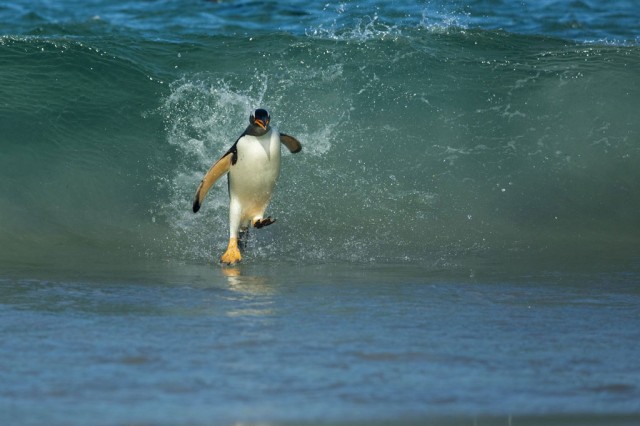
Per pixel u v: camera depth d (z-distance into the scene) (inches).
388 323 926.4
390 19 2812.5
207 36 2326.5
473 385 717.3
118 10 3112.7
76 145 1820.9
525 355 810.2
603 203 1753.2
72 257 1357.0
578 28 2896.2
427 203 1713.8
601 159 1884.8
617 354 821.9
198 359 777.6
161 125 1921.8
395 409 657.0
